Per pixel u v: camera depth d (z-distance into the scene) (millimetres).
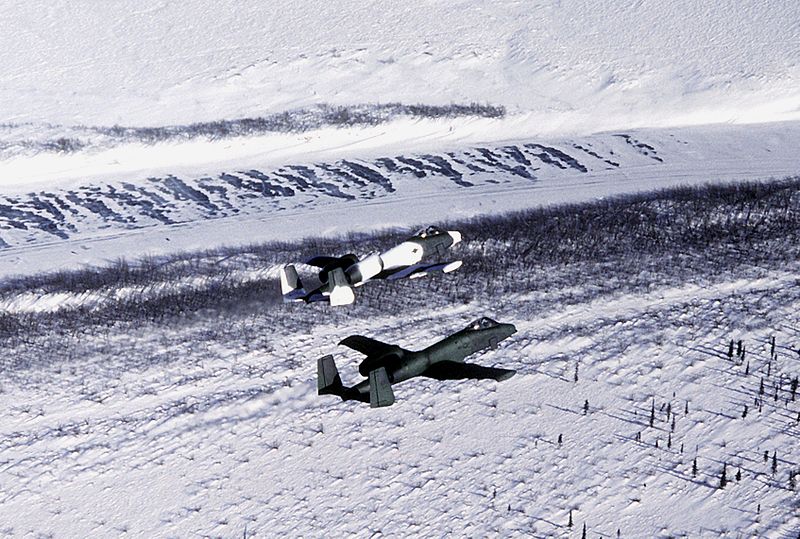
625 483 127250
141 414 142625
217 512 125938
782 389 141250
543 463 130500
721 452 131250
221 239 191500
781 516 121750
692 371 145625
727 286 164375
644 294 163500
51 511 127250
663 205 190250
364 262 99500
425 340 153375
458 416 138625
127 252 188125
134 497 128875
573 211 191125
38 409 144625
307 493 127875
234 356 153000
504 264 172750
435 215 196375
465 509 124500
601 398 141000
